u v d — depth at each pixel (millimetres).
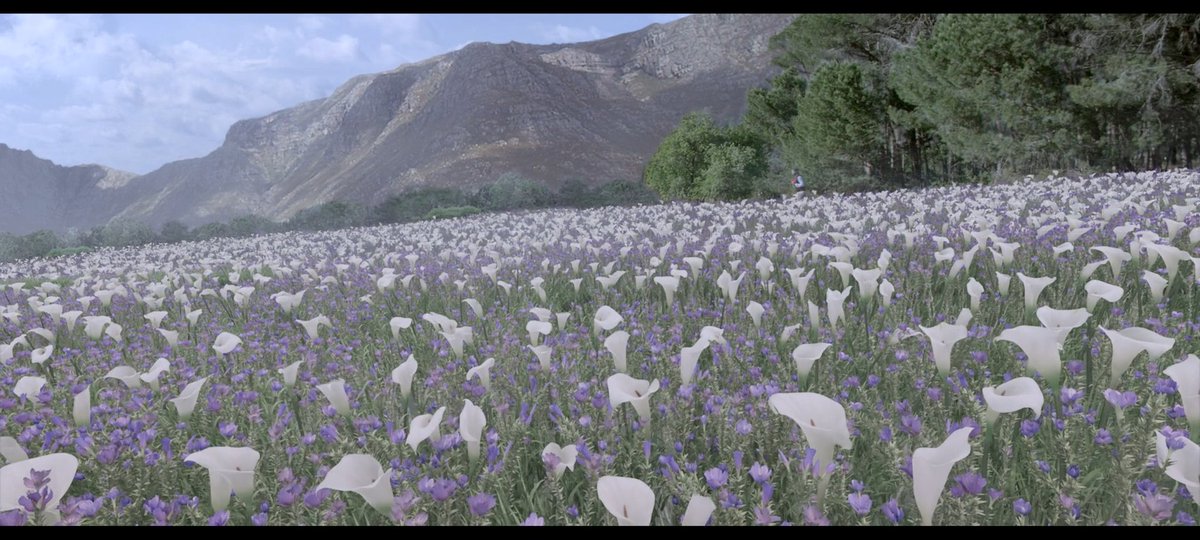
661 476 2344
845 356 3498
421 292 7406
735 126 41406
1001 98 22906
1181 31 20453
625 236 12594
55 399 3930
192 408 2979
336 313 6625
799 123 33438
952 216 10133
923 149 34125
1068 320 2584
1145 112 20594
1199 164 21703
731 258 7977
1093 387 2670
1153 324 3543
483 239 16562
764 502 1807
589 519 2027
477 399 3201
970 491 1795
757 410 2645
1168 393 2432
